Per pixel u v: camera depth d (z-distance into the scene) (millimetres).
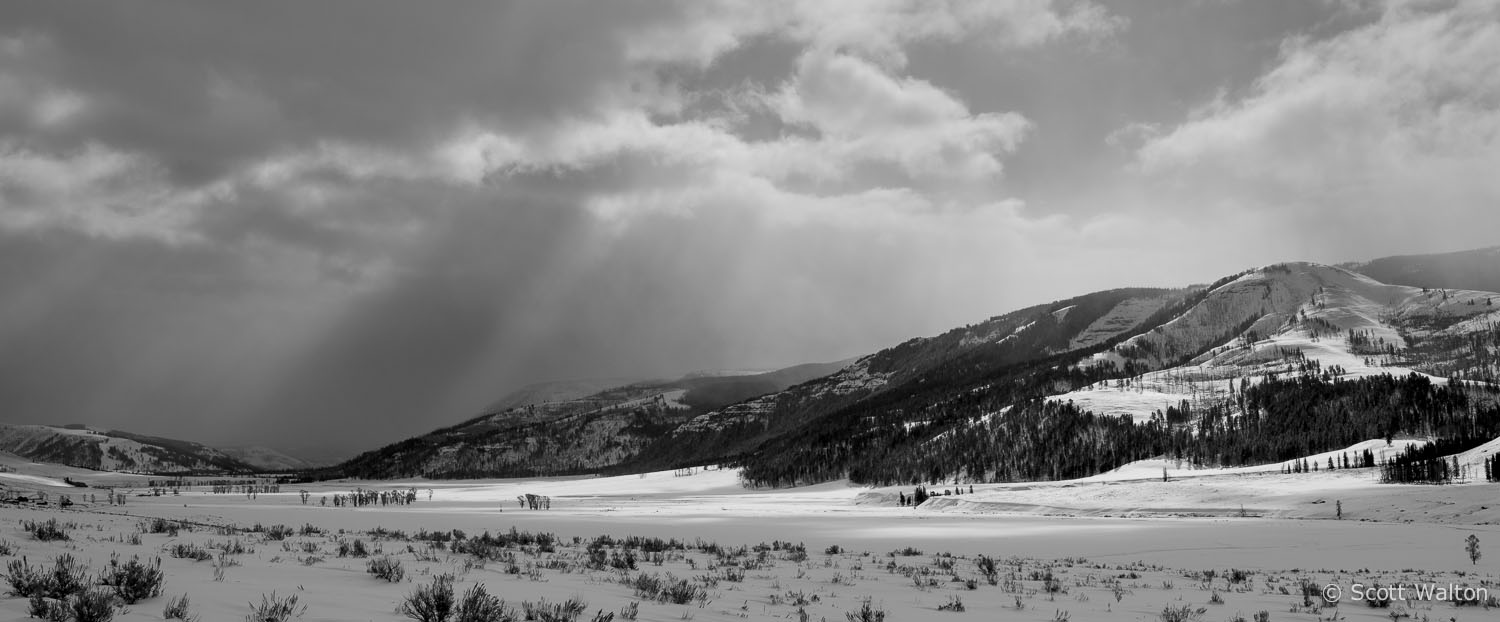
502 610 12562
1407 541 60469
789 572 27031
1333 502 111250
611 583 19281
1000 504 144875
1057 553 52031
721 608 16250
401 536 36125
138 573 12234
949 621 16062
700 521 110562
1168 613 17516
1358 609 20859
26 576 12266
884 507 179750
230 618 10922
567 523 92812
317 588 14398
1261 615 17984
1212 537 67000
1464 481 125438
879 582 24734
